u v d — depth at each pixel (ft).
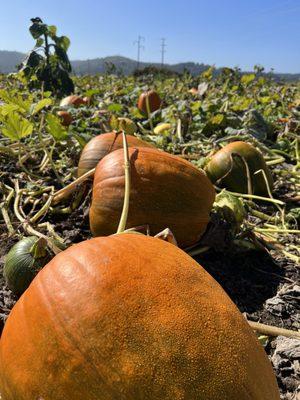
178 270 5.09
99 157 12.79
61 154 18.08
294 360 7.32
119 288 4.79
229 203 10.73
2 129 14.29
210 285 5.19
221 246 10.51
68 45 32.19
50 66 32.01
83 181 11.80
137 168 9.45
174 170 9.57
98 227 9.72
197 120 24.85
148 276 4.92
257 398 4.49
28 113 15.15
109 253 5.22
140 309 4.65
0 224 12.50
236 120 22.93
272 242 11.75
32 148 17.53
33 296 5.14
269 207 14.35
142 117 26.66
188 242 9.96
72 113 25.41
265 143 22.11
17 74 32.55
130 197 9.32
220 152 14.65
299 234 12.59
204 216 9.72
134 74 100.58
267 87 55.21
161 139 19.57
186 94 41.60
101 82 67.62
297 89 60.64
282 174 17.02
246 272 10.28
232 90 43.60
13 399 4.96
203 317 4.70
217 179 14.52
